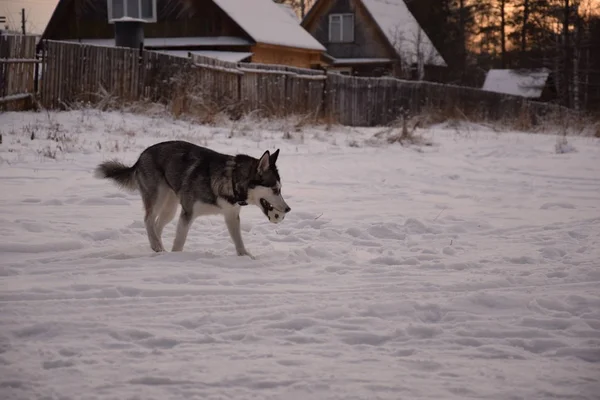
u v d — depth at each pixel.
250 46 36.53
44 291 6.79
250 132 22.64
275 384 4.77
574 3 54.47
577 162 19.52
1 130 18.67
